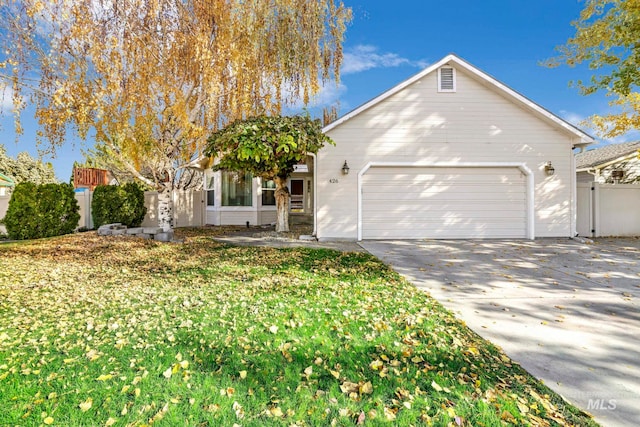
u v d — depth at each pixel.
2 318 3.75
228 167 10.91
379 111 10.52
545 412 2.25
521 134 10.60
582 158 19.47
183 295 4.72
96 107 7.82
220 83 9.71
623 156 15.15
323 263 6.94
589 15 9.47
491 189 10.70
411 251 8.46
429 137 10.55
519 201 10.71
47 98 7.72
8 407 2.21
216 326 3.57
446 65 10.51
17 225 9.73
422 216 10.66
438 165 10.55
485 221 10.70
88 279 5.58
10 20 6.43
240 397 2.36
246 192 15.75
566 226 10.66
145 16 8.34
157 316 3.88
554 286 5.29
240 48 10.03
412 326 3.63
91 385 2.46
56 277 5.60
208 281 5.51
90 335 3.34
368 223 10.60
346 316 3.91
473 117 10.57
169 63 9.00
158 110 9.60
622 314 4.05
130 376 2.59
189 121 9.60
